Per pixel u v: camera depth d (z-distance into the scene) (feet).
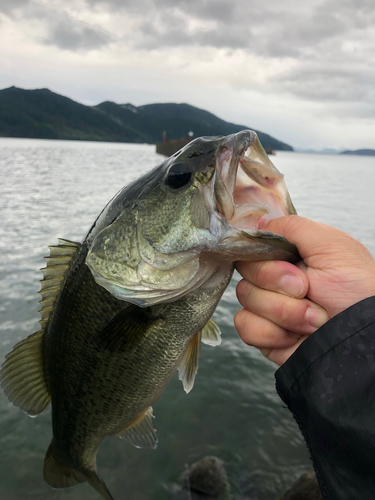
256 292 0.62
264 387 1.79
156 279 0.69
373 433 0.42
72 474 1.02
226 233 0.64
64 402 0.92
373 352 0.46
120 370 0.82
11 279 2.84
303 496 1.19
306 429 0.49
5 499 1.22
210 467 1.32
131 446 1.46
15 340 1.97
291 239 0.62
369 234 4.79
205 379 1.84
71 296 0.82
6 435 1.45
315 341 0.49
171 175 0.70
